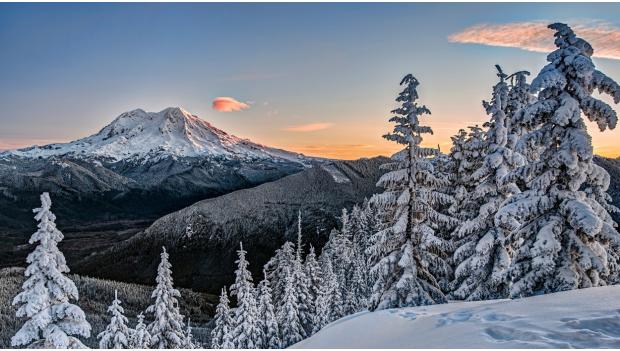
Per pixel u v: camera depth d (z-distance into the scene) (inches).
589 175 640.4
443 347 380.8
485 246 840.9
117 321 1069.8
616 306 417.1
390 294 840.9
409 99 850.8
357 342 522.9
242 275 1556.3
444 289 983.0
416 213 864.3
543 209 636.7
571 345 323.6
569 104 615.8
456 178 1024.9
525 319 413.4
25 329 647.1
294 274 1911.9
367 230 2459.4
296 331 1684.3
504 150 891.4
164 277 1202.6
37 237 668.1
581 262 599.2
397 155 861.8
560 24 653.3
